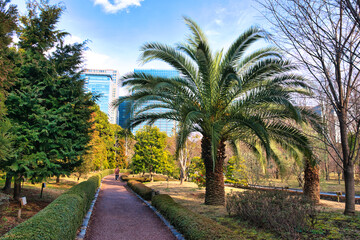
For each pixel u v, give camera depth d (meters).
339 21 4.65
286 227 4.98
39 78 8.27
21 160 7.09
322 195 13.08
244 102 8.13
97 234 5.73
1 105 6.23
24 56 8.16
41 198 9.16
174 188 16.50
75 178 22.05
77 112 9.61
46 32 9.38
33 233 3.12
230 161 18.56
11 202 7.39
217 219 6.71
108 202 11.37
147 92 8.37
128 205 10.48
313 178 10.36
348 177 6.79
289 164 12.42
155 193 11.27
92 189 10.82
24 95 7.39
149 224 6.80
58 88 8.85
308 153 8.12
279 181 19.16
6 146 5.80
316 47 4.98
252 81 8.36
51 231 3.41
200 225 4.89
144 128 27.17
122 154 49.75
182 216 5.82
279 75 8.30
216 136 7.06
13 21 6.49
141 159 26.84
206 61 7.84
